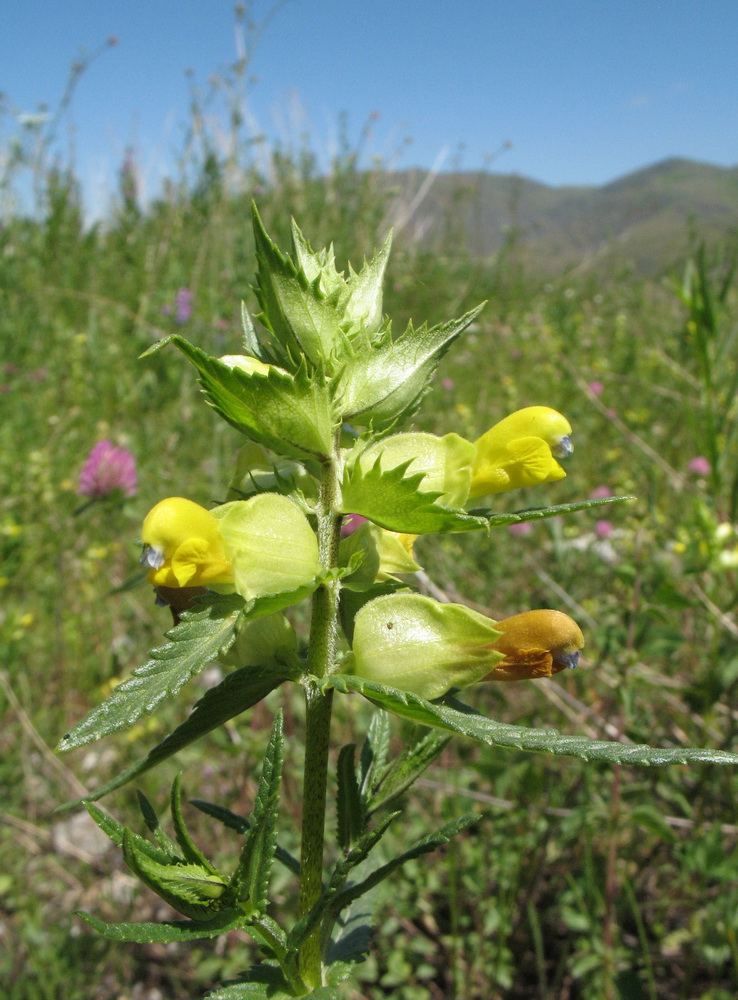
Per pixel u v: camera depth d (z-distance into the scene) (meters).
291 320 1.50
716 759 1.13
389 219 10.22
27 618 4.97
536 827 3.38
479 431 7.33
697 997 2.96
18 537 5.62
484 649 1.46
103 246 10.75
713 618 3.53
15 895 3.57
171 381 7.02
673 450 6.75
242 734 3.87
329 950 1.68
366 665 1.48
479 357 9.75
